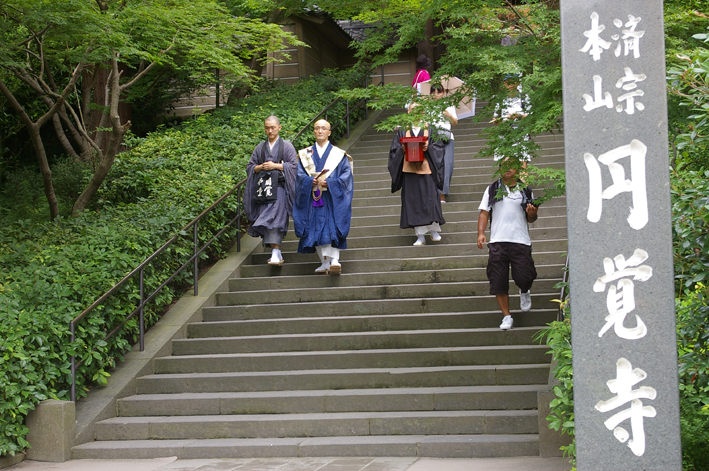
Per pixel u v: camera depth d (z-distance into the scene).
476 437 5.16
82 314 5.98
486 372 5.89
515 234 6.39
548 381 5.43
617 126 2.93
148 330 7.20
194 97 16.25
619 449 2.83
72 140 15.16
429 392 5.66
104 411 5.91
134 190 10.20
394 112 14.62
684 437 3.76
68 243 7.59
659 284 2.84
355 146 12.67
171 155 11.00
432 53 15.05
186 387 6.33
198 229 8.53
